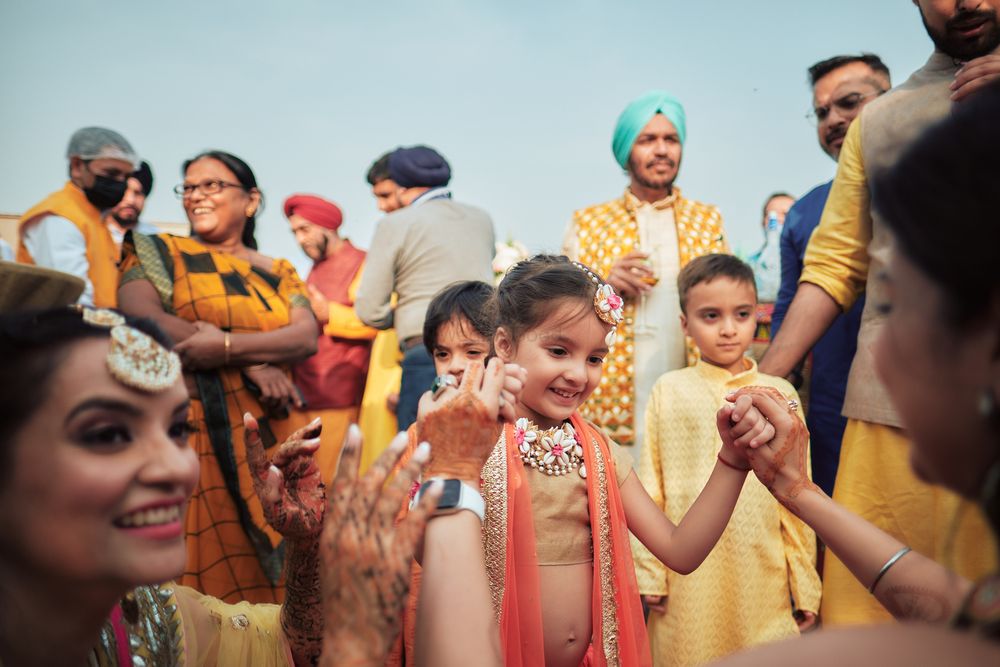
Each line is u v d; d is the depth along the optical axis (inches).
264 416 129.6
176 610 50.0
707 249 151.0
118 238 187.8
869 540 57.1
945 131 28.5
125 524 38.5
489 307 95.5
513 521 68.9
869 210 94.0
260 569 122.5
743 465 70.1
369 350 182.5
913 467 32.3
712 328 111.5
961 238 26.7
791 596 106.8
